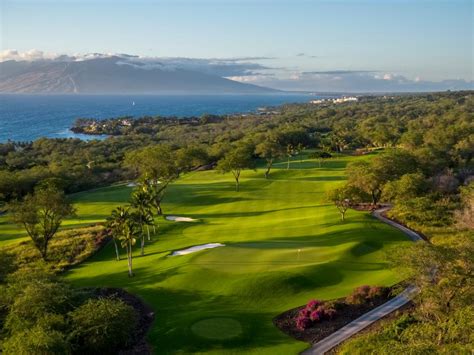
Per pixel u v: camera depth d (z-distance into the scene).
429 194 92.00
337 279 55.47
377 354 31.75
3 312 49.22
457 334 32.19
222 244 71.81
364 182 94.44
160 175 106.38
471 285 38.62
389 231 74.44
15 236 89.31
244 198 108.81
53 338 37.66
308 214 90.56
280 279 53.72
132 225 64.56
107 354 41.09
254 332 43.25
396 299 48.12
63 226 91.25
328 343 40.72
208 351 40.06
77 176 137.62
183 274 58.09
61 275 67.88
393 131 191.62
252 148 168.50
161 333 43.97
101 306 42.91
